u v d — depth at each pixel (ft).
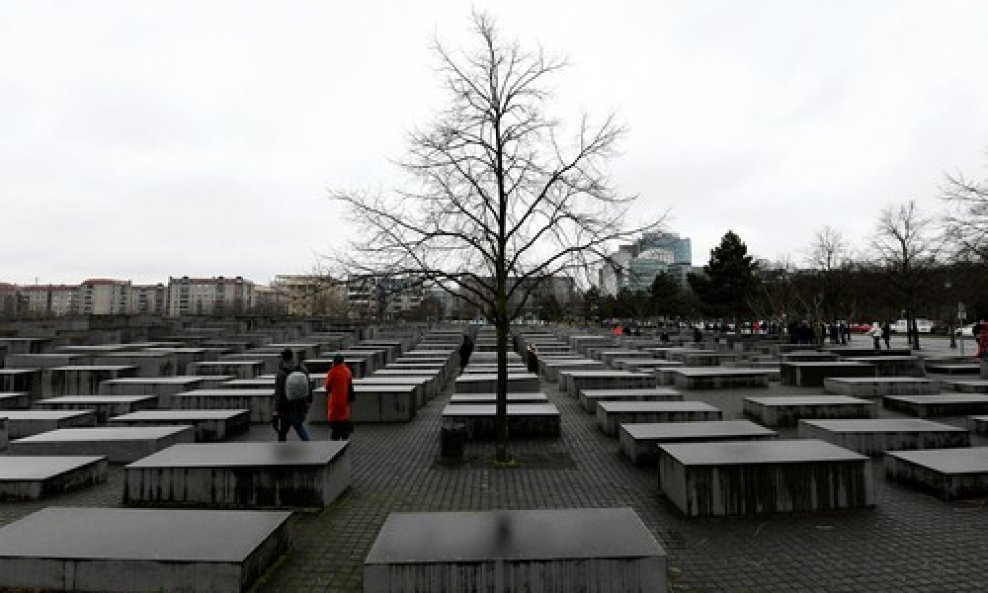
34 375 68.18
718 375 73.41
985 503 28.68
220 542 20.65
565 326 291.99
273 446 32.91
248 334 141.69
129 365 76.07
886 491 30.99
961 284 105.09
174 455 31.09
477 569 18.62
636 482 33.53
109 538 20.84
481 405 50.67
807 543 24.16
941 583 20.65
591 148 38.06
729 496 27.55
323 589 20.57
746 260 172.24
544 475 35.27
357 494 31.71
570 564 18.66
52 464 33.30
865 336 204.64
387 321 278.87
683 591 20.25
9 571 19.29
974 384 62.28
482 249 37.29
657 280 220.23
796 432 47.16
